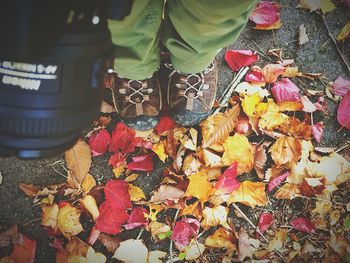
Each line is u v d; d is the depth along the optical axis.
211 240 1.10
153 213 1.08
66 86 0.59
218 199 1.10
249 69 1.12
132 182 1.08
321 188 1.13
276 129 1.12
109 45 0.62
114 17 0.59
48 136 0.62
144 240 1.09
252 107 1.11
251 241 1.12
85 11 0.55
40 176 1.06
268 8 1.11
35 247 1.06
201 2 0.71
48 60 0.56
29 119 0.59
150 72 0.97
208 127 1.10
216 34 0.78
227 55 1.11
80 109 0.62
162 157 1.09
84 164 1.06
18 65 0.56
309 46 1.14
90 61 0.60
